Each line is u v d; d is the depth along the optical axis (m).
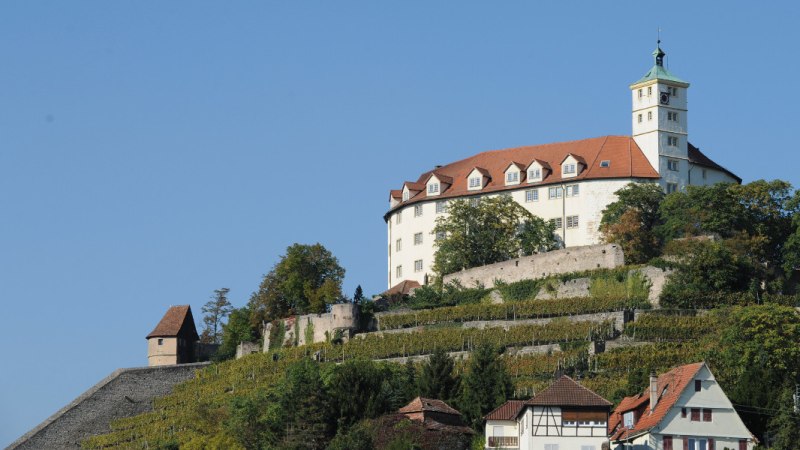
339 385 165.38
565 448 142.88
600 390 165.62
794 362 160.00
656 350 174.62
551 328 183.62
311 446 160.00
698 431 140.25
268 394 176.62
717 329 179.38
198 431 180.25
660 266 188.25
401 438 151.62
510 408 153.88
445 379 165.75
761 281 187.25
